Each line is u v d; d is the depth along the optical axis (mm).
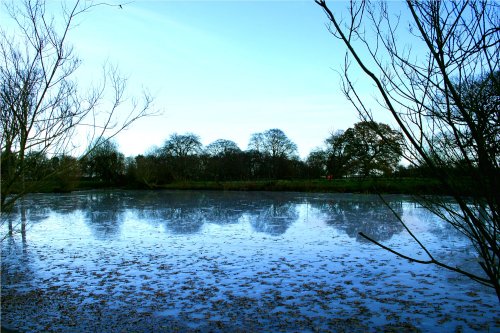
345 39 2260
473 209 2670
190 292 8977
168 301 8383
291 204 31484
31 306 8109
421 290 8891
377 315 7469
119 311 7812
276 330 6867
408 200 32719
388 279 9789
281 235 16594
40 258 12570
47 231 18297
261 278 10047
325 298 8461
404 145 2572
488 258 2332
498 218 2258
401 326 6934
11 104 5625
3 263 11891
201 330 6898
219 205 31453
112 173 62000
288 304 8133
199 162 72250
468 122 2172
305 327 6973
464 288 8977
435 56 2207
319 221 20922
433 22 2330
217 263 11695
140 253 13219
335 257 12297
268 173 72000
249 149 77438
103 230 18484
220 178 70938
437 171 2293
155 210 27922
